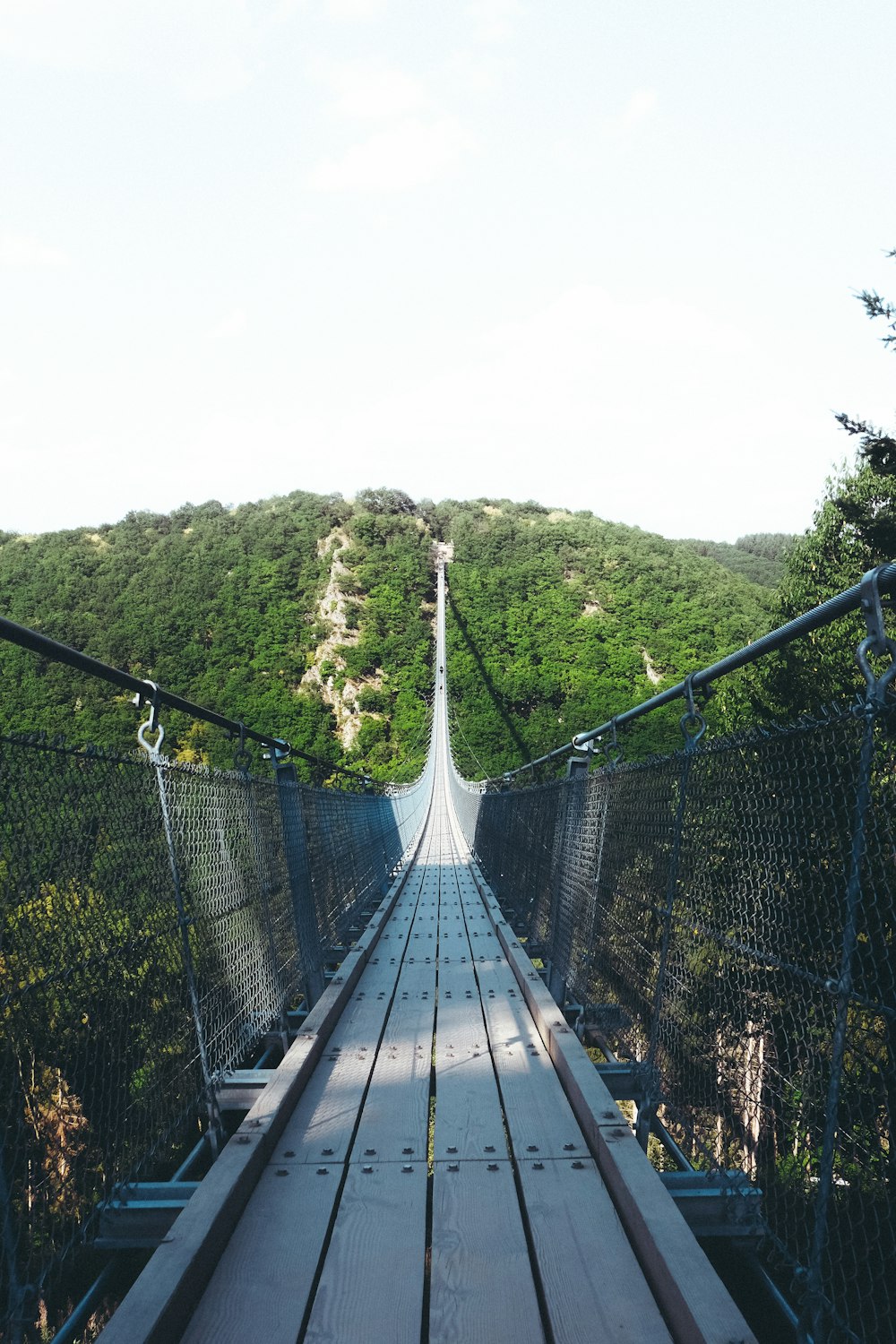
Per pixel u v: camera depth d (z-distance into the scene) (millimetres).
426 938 5156
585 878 3568
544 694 55375
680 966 2256
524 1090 2480
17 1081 1397
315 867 4375
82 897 1687
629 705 52062
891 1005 1236
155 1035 2037
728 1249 1827
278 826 3709
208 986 2469
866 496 9523
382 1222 1736
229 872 2783
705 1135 2027
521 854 6027
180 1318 1382
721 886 1989
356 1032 3129
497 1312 1447
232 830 2871
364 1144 2117
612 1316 1421
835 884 1446
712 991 2020
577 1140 2123
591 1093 2193
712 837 2059
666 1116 2426
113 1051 1782
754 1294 1810
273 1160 2020
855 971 1382
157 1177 2408
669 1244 1459
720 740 1966
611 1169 1833
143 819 2043
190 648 65875
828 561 10234
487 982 3955
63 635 64688
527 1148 2072
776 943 1676
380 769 59000
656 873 2562
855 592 1267
